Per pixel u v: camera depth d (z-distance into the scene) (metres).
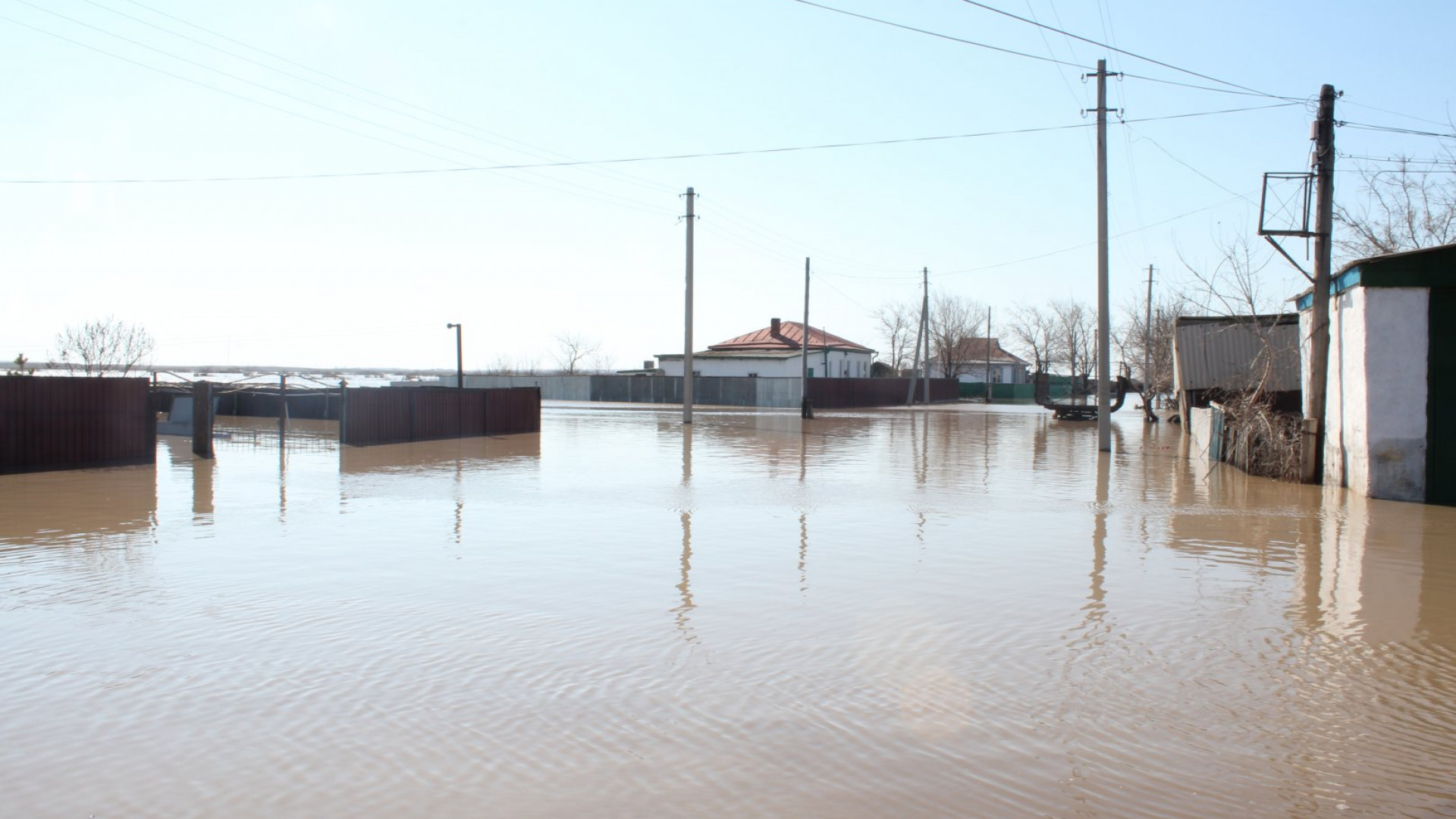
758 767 4.79
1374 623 7.54
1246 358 28.89
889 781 4.64
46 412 18.97
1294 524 12.68
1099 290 24.62
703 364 69.44
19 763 4.79
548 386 67.00
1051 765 4.84
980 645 6.88
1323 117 17.22
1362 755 4.99
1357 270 15.72
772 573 9.27
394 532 11.52
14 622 7.37
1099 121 24.14
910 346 89.38
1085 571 9.48
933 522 12.66
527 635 7.05
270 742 5.08
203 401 21.42
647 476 18.09
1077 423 42.16
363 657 6.51
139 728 5.25
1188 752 5.02
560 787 4.56
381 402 25.27
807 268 44.69
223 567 9.43
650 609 7.85
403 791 4.50
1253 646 6.89
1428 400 15.12
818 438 29.81
